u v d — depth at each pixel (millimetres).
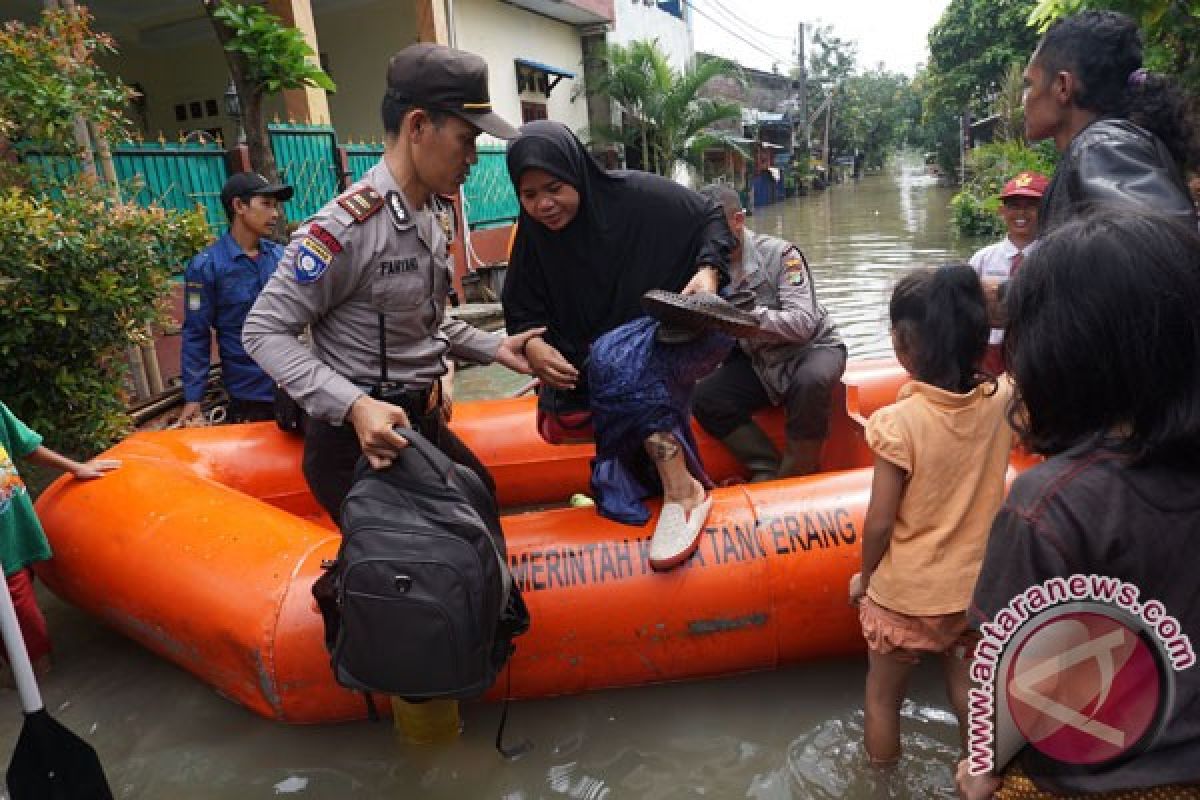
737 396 3791
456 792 2447
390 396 2545
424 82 2330
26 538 3012
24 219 4164
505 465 4398
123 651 3289
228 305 4672
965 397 2148
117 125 5484
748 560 2756
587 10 15156
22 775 2279
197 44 12086
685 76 18156
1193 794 1113
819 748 2547
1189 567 1107
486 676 2164
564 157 2594
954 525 2160
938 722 2607
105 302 4504
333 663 2195
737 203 3506
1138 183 2010
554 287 2908
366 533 2094
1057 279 1141
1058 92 2375
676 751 2574
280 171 7121
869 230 19328
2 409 3113
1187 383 1101
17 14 9617
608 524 2883
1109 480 1129
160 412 5648
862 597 2398
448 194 2537
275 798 2465
